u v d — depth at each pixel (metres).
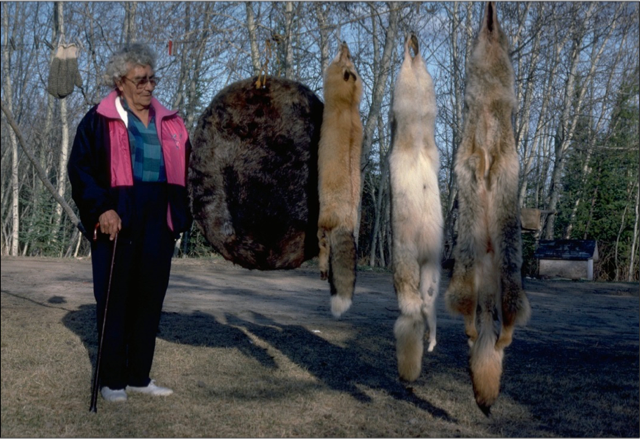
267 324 7.77
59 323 6.96
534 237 22.77
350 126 3.92
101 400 4.23
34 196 23.53
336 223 3.85
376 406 4.34
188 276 13.98
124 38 8.98
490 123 3.75
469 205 3.72
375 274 16.67
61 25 9.50
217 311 8.82
